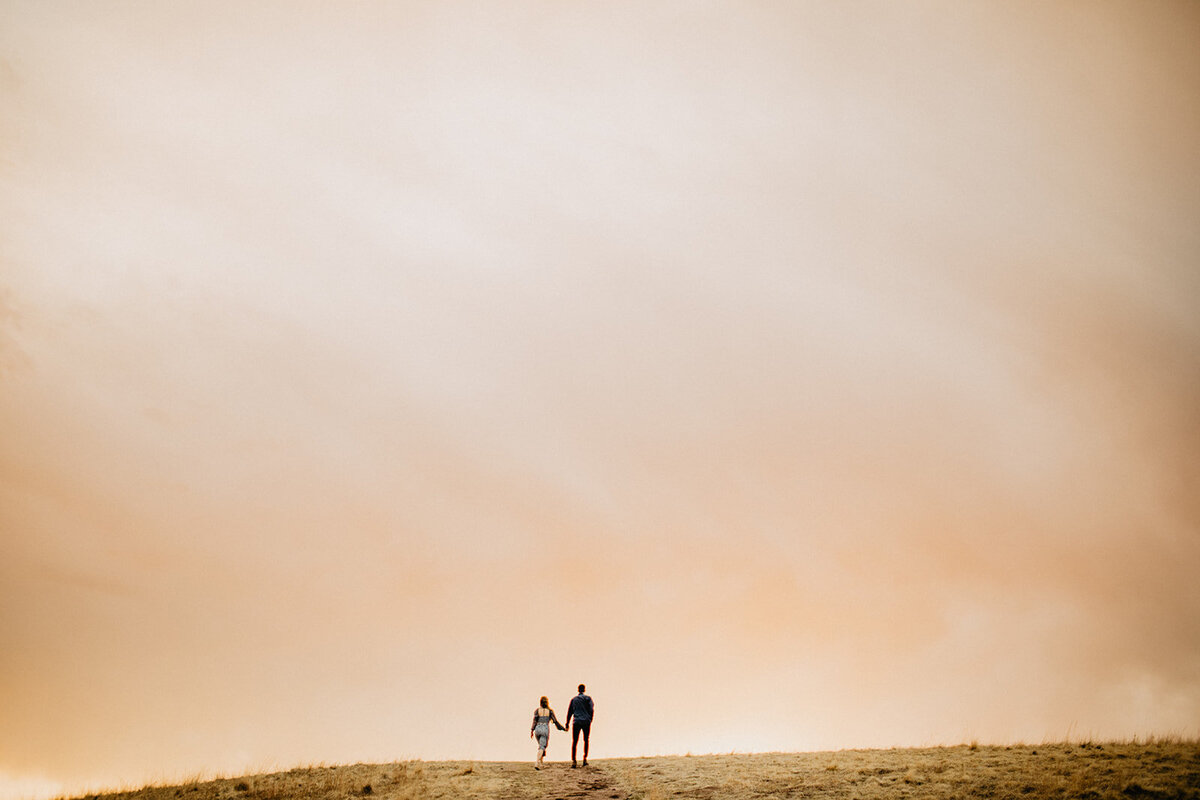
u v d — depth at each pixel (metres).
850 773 14.39
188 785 17.47
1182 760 12.93
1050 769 12.99
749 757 18.11
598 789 14.50
